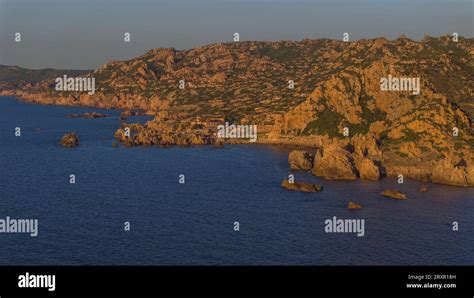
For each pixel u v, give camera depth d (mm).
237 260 122500
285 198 175250
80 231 141625
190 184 195500
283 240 135375
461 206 164875
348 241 134750
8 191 185500
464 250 128750
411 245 132000
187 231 142125
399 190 184750
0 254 125312
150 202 170625
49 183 198125
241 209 162500
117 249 129000
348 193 181250
